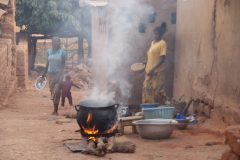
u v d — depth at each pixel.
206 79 7.93
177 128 7.32
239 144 3.69
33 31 24.12
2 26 16.45
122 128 6.87
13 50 16.80
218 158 4.67
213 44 7.57
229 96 6.77
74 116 9.15
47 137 6.09
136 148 5.62
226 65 6.88
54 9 23.02
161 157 4.91
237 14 6.40
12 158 4.68
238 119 6.16
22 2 22.67
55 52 9.77
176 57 10.26
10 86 14.88
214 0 7.49
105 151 4.98
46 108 12.23
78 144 5.48
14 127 7.02
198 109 8.28
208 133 6.89
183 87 9.49
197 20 8.53
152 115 7.25
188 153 5.10
